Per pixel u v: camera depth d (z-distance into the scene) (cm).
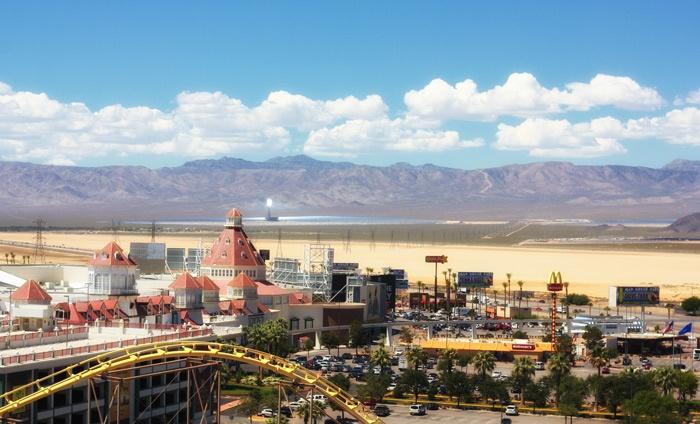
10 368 18288
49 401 19088
